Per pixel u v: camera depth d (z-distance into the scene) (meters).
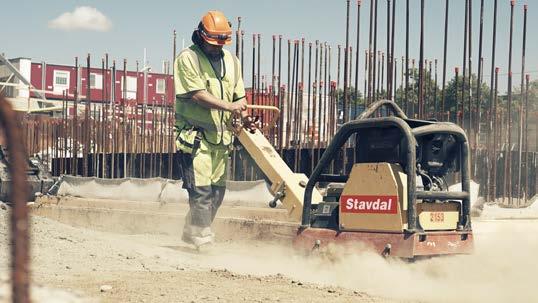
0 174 11.97
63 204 12.53
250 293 4.67
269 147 7.39
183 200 10.84
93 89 46.22
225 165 7.75
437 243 5.82
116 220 11.11
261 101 12.49
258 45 12.40
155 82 45.25
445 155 6.20
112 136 15.18
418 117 9.81
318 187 9.95
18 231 1.18
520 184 11.89
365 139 6.08
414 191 5.63
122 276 5.26
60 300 2.96
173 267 6.01
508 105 11.19
